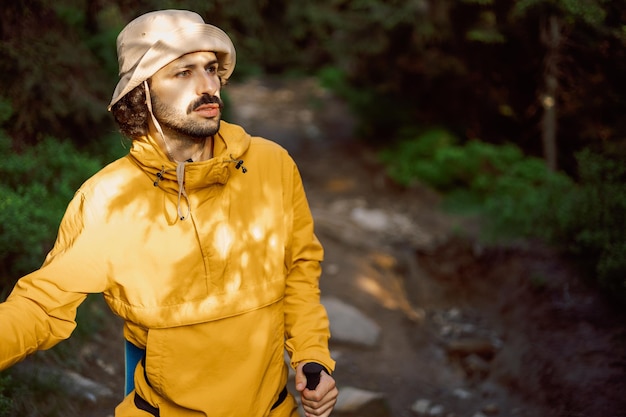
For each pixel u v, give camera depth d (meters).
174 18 1.82
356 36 7.92
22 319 1.73
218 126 1.86
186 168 1.81
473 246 6.04
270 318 1.94
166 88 1.82
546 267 5.13
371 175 8.07
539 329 4.45
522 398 4.04
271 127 10.06
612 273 4.05
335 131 9.84
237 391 1.88
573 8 4.12
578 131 6.21
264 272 1.94
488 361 4.76
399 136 8.49
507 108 7.40
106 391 3.49
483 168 7.13
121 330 4.13
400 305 5.50
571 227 4.78
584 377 3.79
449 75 7.70
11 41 4.30
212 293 1.87
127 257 1.84
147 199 1.87
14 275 3.48
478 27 6.20
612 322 4.29
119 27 5.35
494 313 5.28
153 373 1.88
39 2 4.20
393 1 7.34
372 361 4.65
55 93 4.50
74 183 4.23
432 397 4.29
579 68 5.58
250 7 5.69
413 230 6.62
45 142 4.41
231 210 1.91
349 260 5.90
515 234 5.88
